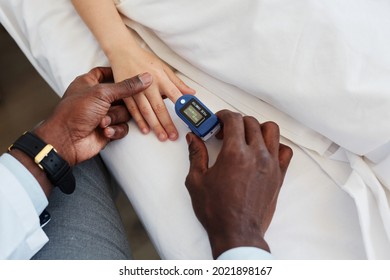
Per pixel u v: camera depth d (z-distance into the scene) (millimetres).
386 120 522
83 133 597
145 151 639
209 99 688
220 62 623
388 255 547
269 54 568
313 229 573
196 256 564
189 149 592
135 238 1072
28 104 1314
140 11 668
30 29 755
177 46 669
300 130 629
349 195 578
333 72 538
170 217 591
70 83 681
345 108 541
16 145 556
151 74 660
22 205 538
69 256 580
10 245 527
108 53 684
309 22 544
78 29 742
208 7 605
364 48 536
